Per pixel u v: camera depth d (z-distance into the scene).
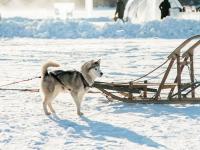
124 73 18.91
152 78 16.25
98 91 15.27
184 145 9.33
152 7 41.72
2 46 29.41
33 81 17.28
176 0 41.91
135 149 9.11
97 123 11.18
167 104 13.16
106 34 35.12
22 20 43.47
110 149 9.14
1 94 14.84
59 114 12.17
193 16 50.28
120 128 10.68
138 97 13.60
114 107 12.91
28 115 12.04
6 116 11.90
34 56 24.41
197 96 14.07
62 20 38.66
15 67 20.86
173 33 34.47
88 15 60.28
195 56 23.72
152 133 10.24
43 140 9.79
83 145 9.41
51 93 12.10
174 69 19.83
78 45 29.48
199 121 11.26
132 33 34.94
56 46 29.08
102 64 21.41
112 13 65.12
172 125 10.90
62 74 12.09
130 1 43.03
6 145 9.44
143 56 23.92
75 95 12.05
